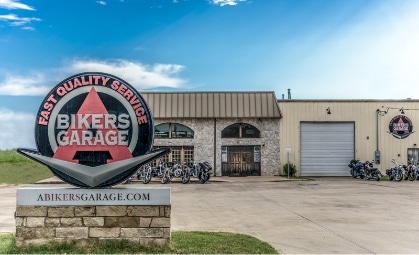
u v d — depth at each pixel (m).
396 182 30.30
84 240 9.57
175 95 35.41
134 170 9.80
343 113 35.53
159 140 34.91
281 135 35.34
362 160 35.44
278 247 10.36
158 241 9.60
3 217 14.84
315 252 9.88
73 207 9.59
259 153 35.19
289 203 18.59
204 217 14.79
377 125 35.56
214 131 35.03
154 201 9.63
